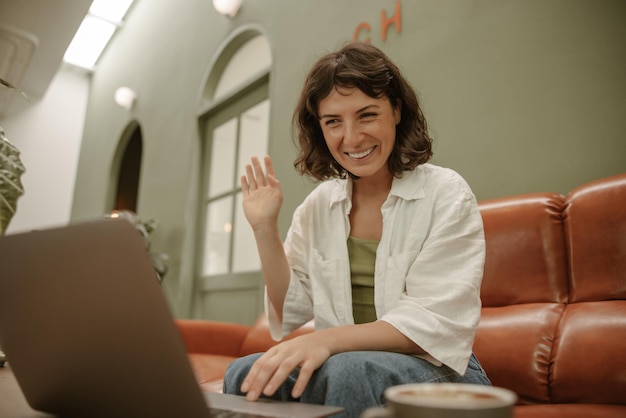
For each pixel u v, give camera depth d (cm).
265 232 97
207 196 353
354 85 87
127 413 51
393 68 93
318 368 62
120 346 48
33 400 60
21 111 576
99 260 47
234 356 212
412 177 96
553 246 129
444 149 187
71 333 51
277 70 285
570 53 156
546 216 132
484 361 123
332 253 98
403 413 31
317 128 107
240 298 305
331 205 102
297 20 277
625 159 140
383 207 95
